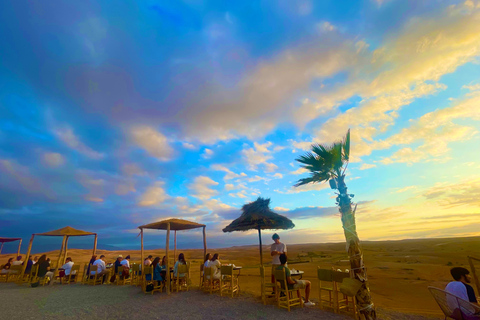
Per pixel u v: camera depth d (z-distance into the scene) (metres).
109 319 7.11
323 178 7.91
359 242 6.76
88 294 11.00
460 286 5.00
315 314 6.92
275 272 7.79
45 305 8.98
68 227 17.98
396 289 10.92
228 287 10.62
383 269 17.47
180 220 12.55
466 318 4.63
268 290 10.66
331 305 7.70
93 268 14.14
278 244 8.83
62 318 7.28
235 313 7.29
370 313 6.26
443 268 16.42
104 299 9.79
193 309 7.91
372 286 11.70
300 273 8.36
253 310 7.53
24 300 9.92
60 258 17.86
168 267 10.74
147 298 9.74
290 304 7.79
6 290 12.71
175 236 15.85
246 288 11.42
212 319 6.84
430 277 13.70
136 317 7.23
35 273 14.48
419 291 10.44
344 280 6.55
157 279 10.84
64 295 10.88
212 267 10.24
